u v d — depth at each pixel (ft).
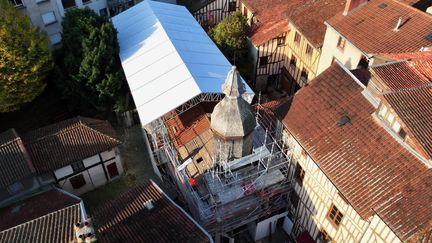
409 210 65.31
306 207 92.12
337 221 82.38
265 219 99.19
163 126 106.01
